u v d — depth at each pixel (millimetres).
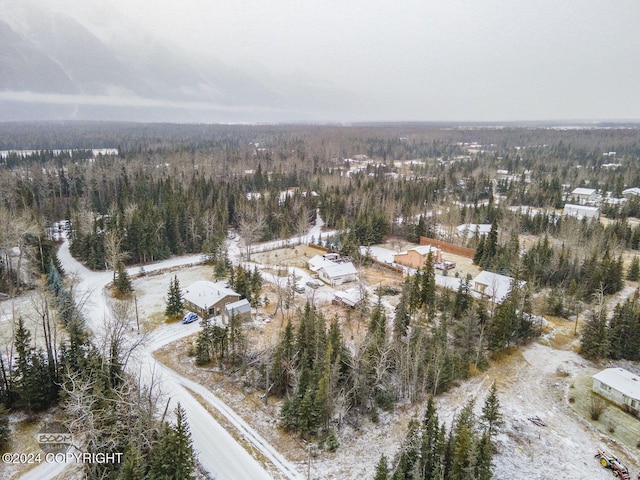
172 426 37688
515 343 58656
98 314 63562
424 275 66625
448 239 109125
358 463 37312
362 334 59188
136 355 53156
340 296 70000
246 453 37875
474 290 73562
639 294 65438
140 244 87750
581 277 76562
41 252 74125
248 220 106938
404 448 33344
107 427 32812
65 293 58312
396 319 54906
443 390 48031
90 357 41438
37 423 40031
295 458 37750
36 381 40844
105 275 80250
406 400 46594
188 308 68000
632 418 43906
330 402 41531
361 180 154000
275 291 75625
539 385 50250
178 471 30062
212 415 42812
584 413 45125
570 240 88875
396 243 108000
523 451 39062
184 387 47469
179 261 91875
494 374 52219
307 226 119125
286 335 48375
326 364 42406
